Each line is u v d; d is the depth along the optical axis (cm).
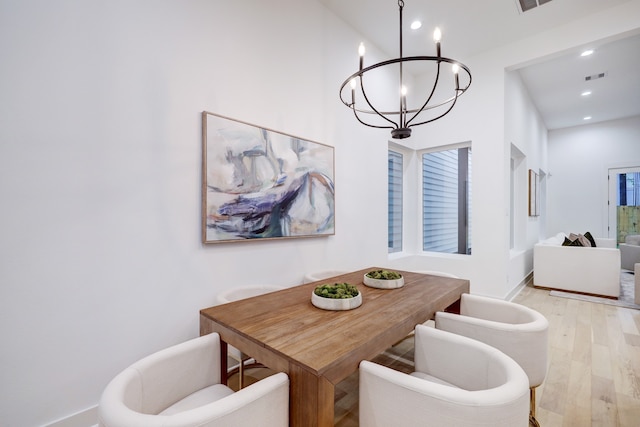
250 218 227
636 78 457
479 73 386
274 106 251
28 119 140
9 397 136
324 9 301
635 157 634
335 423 166
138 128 174
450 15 311
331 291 164
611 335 281
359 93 346
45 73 145
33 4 142
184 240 194
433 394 91
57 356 148
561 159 720
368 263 356
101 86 161
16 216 138
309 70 284
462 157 465
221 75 214
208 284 206
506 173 376
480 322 151
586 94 516
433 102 431
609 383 201
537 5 294
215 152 206
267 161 239
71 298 152
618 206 655
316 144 283
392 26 333
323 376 94
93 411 158
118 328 166
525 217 490
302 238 275
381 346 123
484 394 89
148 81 179
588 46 317
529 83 475
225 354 142
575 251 428
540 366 145
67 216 151
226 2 219
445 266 418
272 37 251
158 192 182
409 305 160
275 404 96
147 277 177
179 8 193
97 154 160
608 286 403
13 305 137
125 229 169
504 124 368
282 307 157
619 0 285
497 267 371
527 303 380
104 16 162
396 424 99
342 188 322
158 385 112
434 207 473
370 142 361
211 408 83
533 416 158
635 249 532
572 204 704
